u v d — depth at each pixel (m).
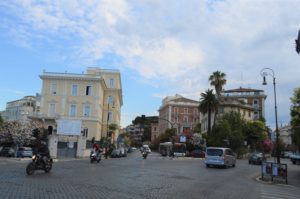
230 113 77.44
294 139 28.75
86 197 11.26
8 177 16.38
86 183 15.36
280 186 20.25
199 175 23.84
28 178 16.38
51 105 76.69
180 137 78.19
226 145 67.56
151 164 35.22
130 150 115.00
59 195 11.42
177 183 17.44
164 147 77.81
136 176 20.20
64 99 76.81
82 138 51.25
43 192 11.96
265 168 23.61
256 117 105.44
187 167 32.28
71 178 17.38
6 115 153.12
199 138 80.94
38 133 46.47
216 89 71.75
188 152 76.19
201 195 13.34
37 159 19.14
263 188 18.06
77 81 77.62
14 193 11.40
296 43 26.41
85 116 76.88
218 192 14.73
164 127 144.88
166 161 44.34
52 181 15.58
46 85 77.12
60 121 50.78
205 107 70.69
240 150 70.94
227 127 69.12
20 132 57.31
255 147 79.81
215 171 29.27
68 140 54.91
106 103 90.50
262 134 80.44
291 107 28.88
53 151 45.91
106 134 86.25
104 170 24.14
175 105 136.50
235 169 33.94
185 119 136.00
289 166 46.47
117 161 41.28
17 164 27.47
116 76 92.75
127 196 11.92
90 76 77.44
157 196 12.38
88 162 36.25
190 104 137.50
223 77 71.56
